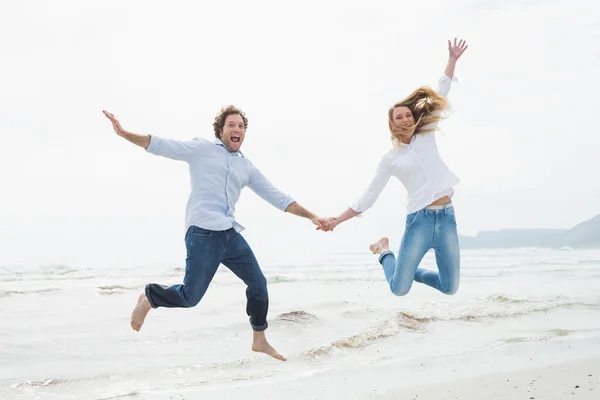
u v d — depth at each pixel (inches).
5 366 190.1
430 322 273.4
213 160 166.6
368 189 188.1
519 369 173.6
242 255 167.3
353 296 380.8
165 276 557.3
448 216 177.6
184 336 242.2
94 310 311.7
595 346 208.7
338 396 149.2
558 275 554.6
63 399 155.6
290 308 319.0
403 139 183.3
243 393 153.9
